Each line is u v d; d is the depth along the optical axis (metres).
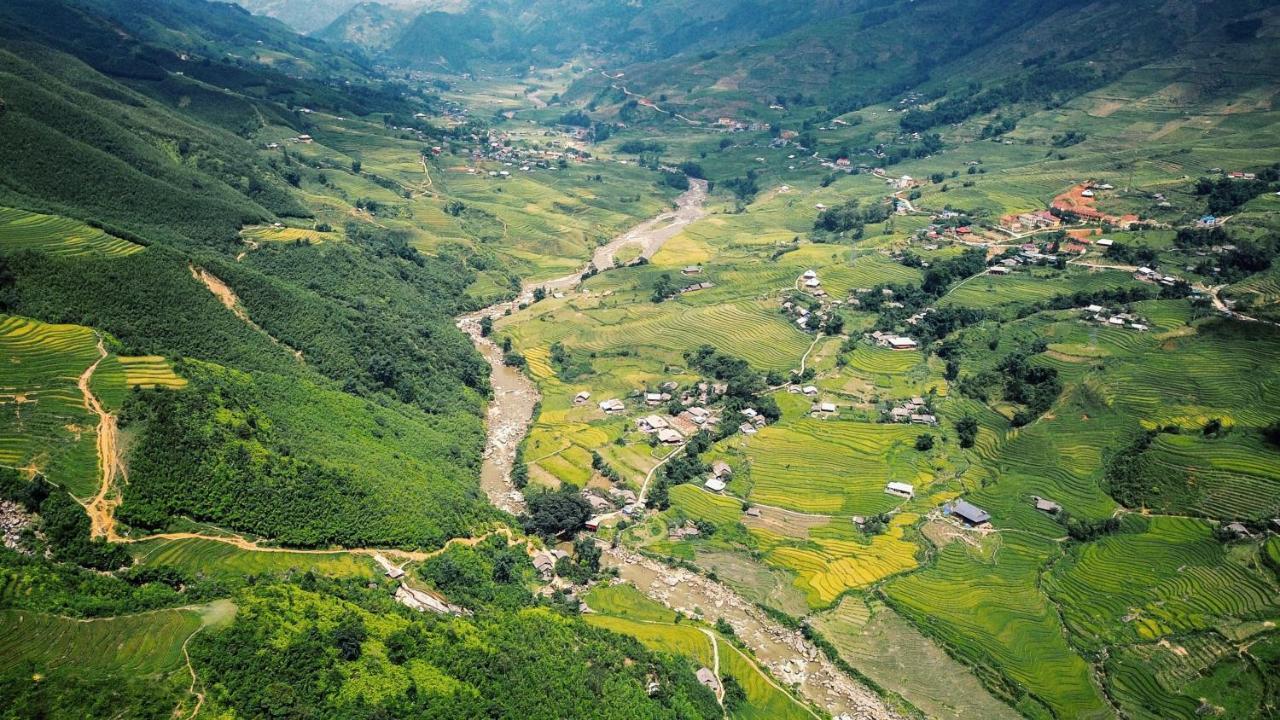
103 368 128.38
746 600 130.38
